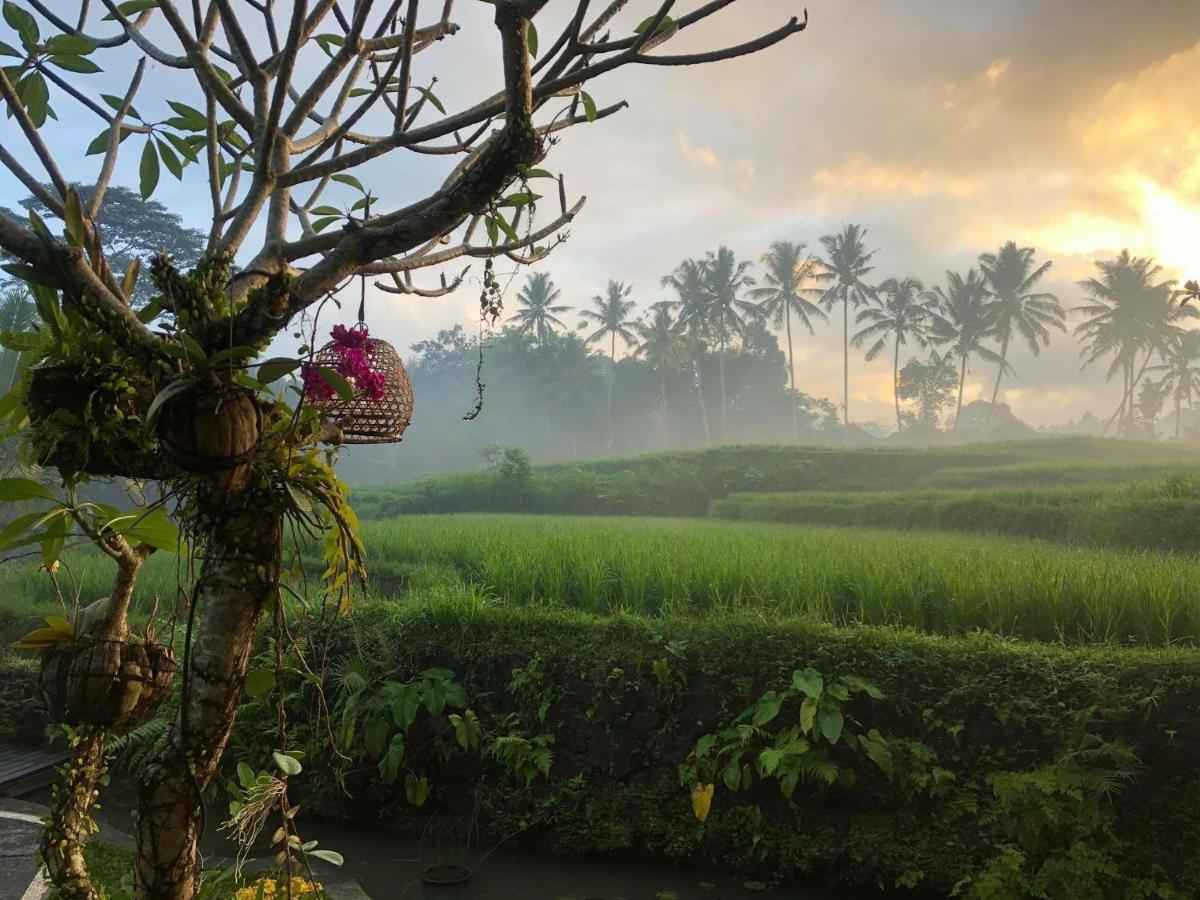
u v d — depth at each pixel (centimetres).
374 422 275
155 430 162
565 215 250
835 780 516
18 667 707
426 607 658
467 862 547
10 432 178
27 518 179
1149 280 5859
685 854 530
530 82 162
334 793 604
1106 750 457
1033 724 495
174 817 176
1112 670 497
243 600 177
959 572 714
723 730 552
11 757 639
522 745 573
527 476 3500
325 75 204
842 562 817
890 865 487
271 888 281
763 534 1377
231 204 255
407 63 199
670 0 171
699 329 6247
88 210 190
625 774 570
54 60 222
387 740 606
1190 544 1417
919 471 3438
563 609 705
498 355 6750
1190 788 457
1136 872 441
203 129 246
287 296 165
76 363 169
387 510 3538
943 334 6362
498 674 619
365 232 175
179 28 200
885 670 534
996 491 2081
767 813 531
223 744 180
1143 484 1772
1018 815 465
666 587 775
